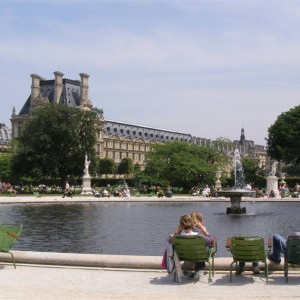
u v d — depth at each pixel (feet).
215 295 48.85
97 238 106.01
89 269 61.62
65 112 403.75
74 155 403.95
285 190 303.89
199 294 49.29
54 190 405.18
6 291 50.14
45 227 126.00
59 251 89.61
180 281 54.54
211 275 57.57
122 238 105.91
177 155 408.67
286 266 54.75
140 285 53.26
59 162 400.26
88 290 50.93
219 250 89.15
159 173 409.28
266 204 236.43
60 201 237.86
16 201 226.99
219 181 379.76
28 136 399.24
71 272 59.88
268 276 57.21
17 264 64.03
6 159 522.06
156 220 145.38
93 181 517.96
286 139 456.45
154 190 371.35
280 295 48.78
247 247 53.93
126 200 250.37
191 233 56.44
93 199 254.06
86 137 420.36
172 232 115.96
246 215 168.76
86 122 424.46
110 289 51.47
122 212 177.47
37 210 185.37
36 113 405.80
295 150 449.06
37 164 395.14
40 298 47.26
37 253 65.26
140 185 428.56
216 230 122.62
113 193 321.73
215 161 485.97
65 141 398.21
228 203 242.78
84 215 163.12
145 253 87.35
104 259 62.44
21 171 402.52
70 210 186.50
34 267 62.75
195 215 60.59
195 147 464.24
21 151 391.86
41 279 56.13
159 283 54.24
